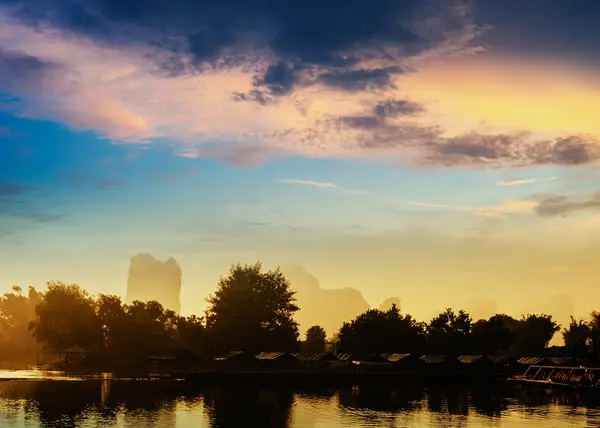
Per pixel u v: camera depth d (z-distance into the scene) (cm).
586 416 9806
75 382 13862
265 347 19762
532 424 8906
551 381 15850
